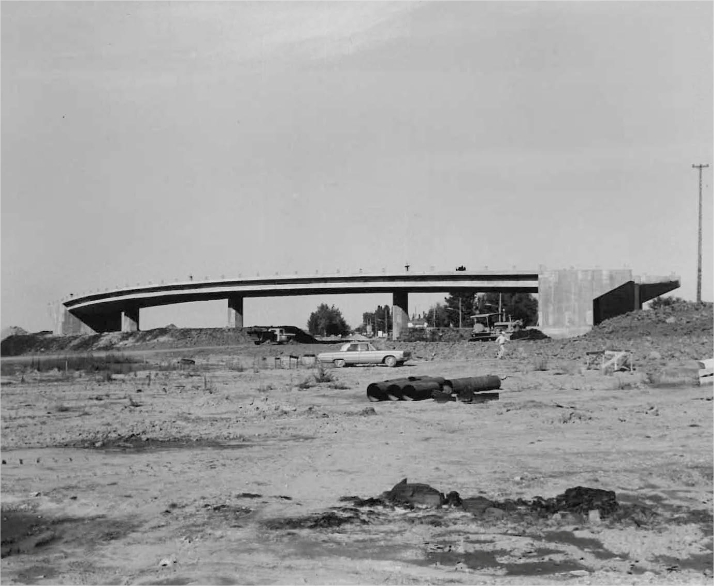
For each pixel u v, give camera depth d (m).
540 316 89.38
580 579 10.55
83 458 18.53
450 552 11.66
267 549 11.79
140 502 14.34
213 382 40.47
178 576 10.76
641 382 34.25
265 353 77.75
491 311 146.88
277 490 15.21
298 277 107.81
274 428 22.98
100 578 10.76
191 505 14.14
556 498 14.21
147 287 118.62
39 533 12.76
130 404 29.38
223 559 11.40
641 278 89.00
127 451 19.55
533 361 48.62
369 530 12.66
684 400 28.05
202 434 21.98
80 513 13.80
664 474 16.28
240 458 18.34
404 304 106.56
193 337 105.00
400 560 11.31
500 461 17.75
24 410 27.55
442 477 16.17
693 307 70.75
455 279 99.19
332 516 13.20
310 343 94.81
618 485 15.45
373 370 48.34
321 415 25.59
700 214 75.31
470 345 68.00
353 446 19.78
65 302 134.12
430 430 22.34
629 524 12.98
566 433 21.53
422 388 30.48
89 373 48.09
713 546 11.92
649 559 11.42
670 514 13.60
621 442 20.02
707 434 20.80
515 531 12.64
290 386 37.03
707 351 47.53
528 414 25.11
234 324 116.50
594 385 34.25
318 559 11.38
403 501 14.17
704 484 15.48
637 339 61.34
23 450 19.73
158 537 12.41
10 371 51.66
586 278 87.81
